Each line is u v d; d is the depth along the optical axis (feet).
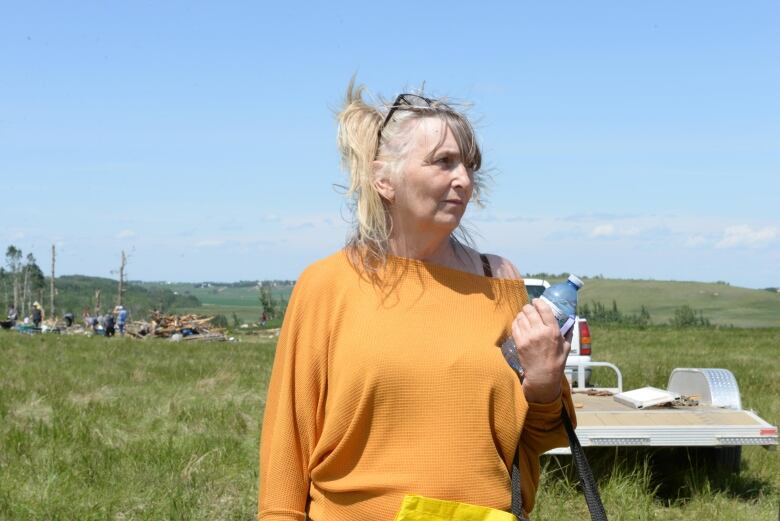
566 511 20.08
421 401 6.91
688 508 21.02
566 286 7.53
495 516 6.70
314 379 7.36
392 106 7.46
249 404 36.76
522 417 7.11
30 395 39.75
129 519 19.65
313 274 7.52
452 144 7.27
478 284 7.38
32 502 20.53
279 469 7.41
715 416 21.53
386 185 7.41
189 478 22.62
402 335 7.04
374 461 7.00
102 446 26.78
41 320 167.22
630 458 23.53
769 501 21.50
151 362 63.67
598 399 25.20
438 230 7.34
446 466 6.86
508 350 7.34
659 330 129.29
